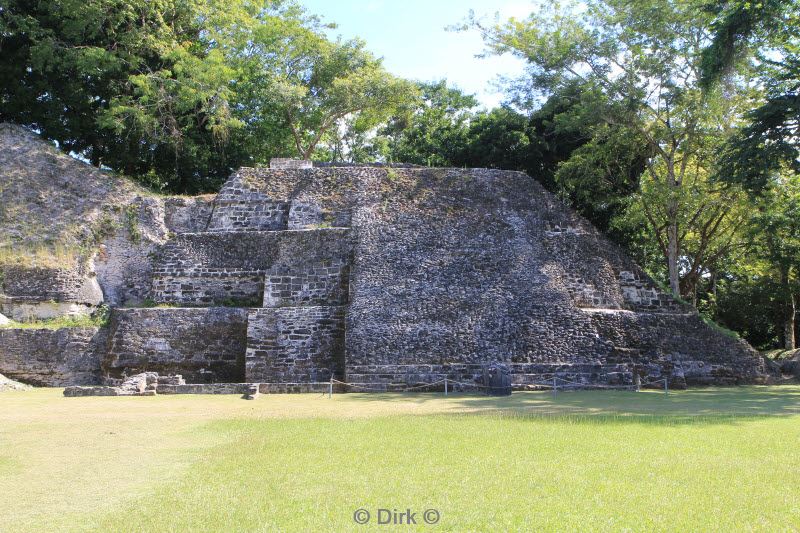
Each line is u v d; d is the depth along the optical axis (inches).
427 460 310.3
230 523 225.3
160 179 1182.3
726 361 809.5
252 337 776.9
